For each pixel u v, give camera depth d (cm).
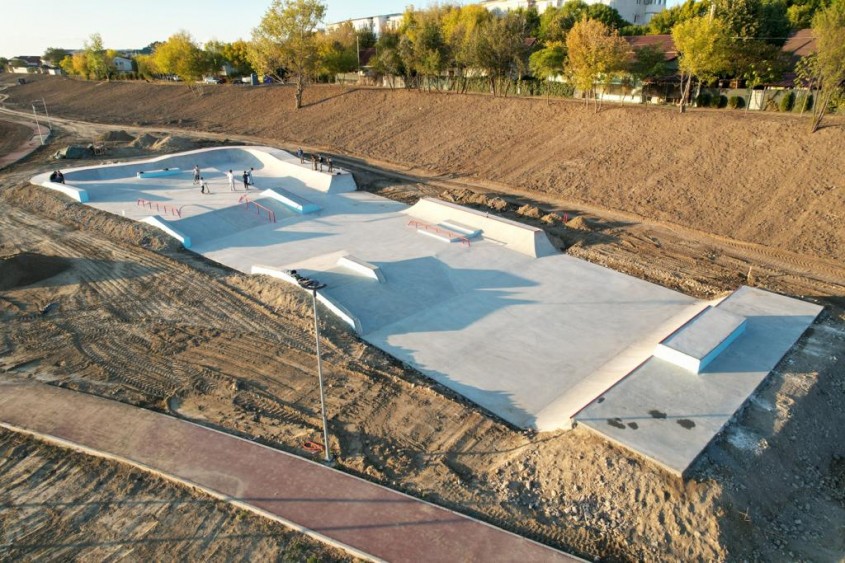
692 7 5844
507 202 2808
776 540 948
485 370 1488
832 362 1366
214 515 988
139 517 989
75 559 907
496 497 1034
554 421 1245
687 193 2608
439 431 1230
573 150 3294
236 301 1859
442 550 905
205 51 7050
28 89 9362
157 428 1218
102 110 6731
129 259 2222
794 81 3177
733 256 2127
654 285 1959
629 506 982
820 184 2369
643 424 1116
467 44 4400
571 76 3747
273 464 1107
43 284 2006
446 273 2056
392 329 1697
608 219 2555
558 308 1817
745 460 1043
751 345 1416
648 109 3400
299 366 1480
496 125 3884
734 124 2912
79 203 2798
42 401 1318
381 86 5734
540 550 908
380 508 995
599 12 5844
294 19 5038
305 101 5462
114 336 1641
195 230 2492
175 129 5366
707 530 924
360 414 1283
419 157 3791
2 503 1026
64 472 1101
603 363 1510
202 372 1454
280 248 2350
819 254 2069
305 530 946
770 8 3738
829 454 1158
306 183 3275
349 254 2095
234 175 3428
